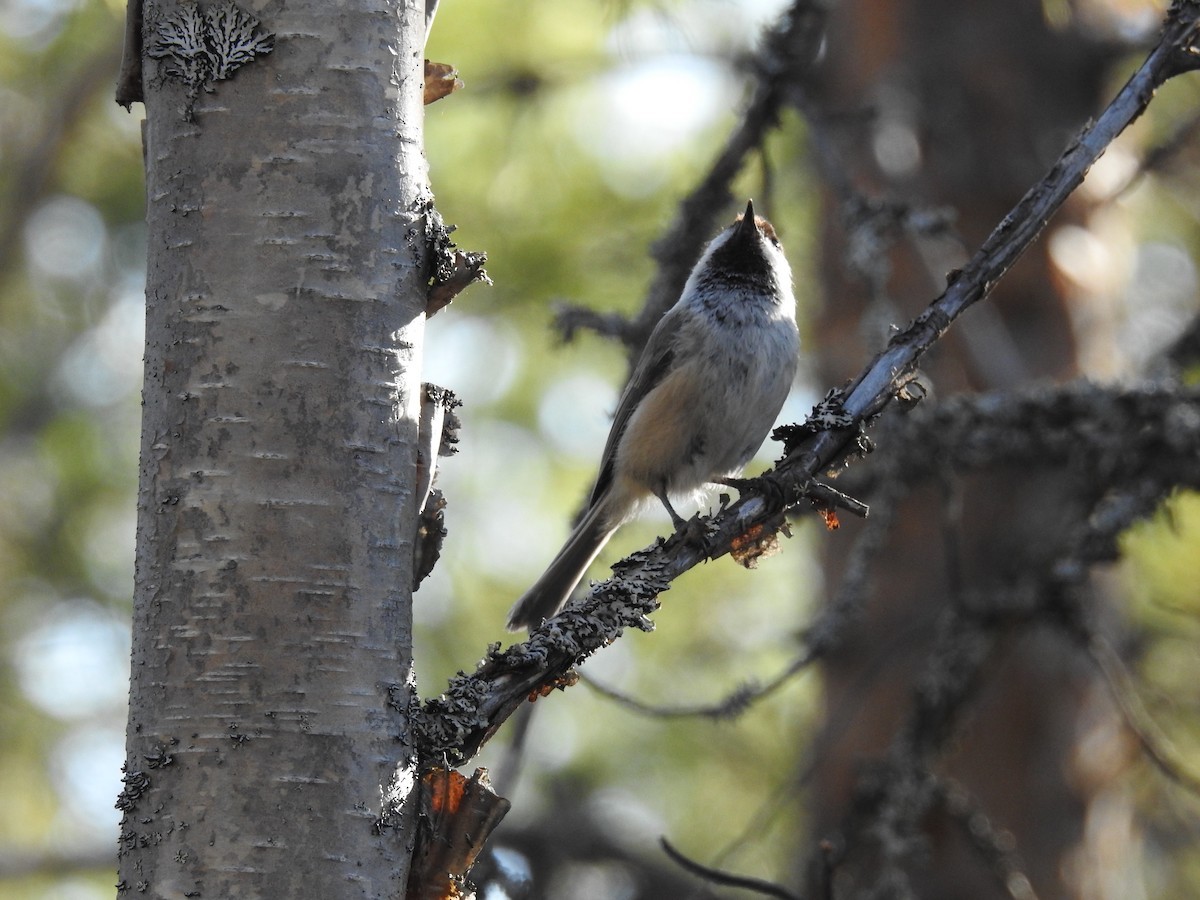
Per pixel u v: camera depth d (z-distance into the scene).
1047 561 9.52
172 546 4.42
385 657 4.46
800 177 13.31
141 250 14.47
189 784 4.25
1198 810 11.83
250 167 4.58
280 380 4.48
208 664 4.31
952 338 11.69
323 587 4.39
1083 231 12.59
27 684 13.84
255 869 4.18
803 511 9.20
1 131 14.29
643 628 5.08
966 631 9.25
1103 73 13.04
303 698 4.30
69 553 13.81
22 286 14.51
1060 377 12.14
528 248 12.30
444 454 5.08
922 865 8.85
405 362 4.68
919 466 9.04
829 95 12.95
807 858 9.97
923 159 12.65
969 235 12.46
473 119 12.30
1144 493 8.87
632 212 12.55
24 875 12.54
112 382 14.70
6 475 13.94
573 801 13.57
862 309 12.34
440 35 11.91
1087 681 11.76
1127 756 11.41
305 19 4.64
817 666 12.34
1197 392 8.70
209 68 4.62
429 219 4.80
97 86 13.68
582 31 11.83
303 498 4.43
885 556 12.05
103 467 13.98
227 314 4.51
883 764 9.19
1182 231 13.73
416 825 4.50
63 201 14.38
